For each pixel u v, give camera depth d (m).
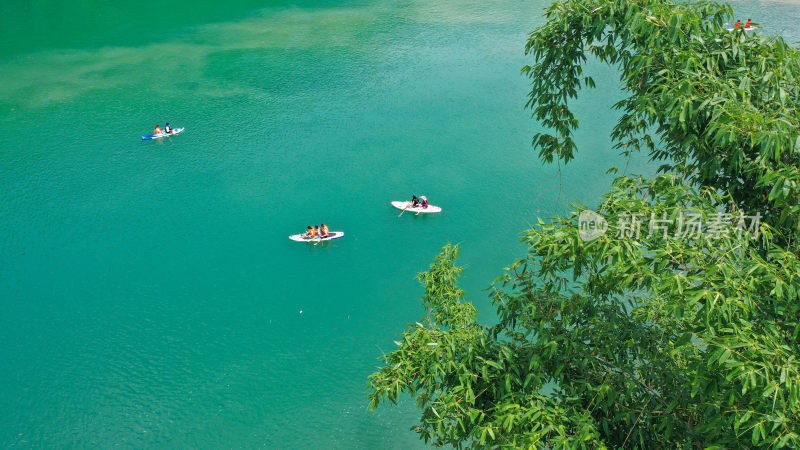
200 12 84.44
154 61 66.81
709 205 9.92
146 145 50.44
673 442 10.81
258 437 27.03
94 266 37.72
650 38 11.15
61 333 32.84
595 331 11.50
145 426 27.62
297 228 41.06
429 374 11.41
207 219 41.97
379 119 53.94
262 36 74.19
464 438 11.95
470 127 52.31
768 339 8.42
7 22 80.75
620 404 10.92
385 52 68.19
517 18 78.25
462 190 44.06
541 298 11.52
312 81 61.38
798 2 77.25
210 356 31.47
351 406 28.58
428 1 87.19
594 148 47.81
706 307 8.35
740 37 11.31
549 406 10.27
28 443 26.72
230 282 36.59
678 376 10.90
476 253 37.88
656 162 45.09
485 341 11.64
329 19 80.19
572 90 13.38
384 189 44.50
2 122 53.62
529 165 46.72
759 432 8.07
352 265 37.81
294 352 31.67
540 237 10.50
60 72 64.00
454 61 65.31
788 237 10.55
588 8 12.24
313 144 50.28
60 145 50.28
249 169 47.28
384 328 33.16
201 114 55.06
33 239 39.84
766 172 10.33
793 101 11.18
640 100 11.26
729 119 9.76
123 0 90.81
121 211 42.69
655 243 9.63
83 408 28.50
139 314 34.16
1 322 33.50
